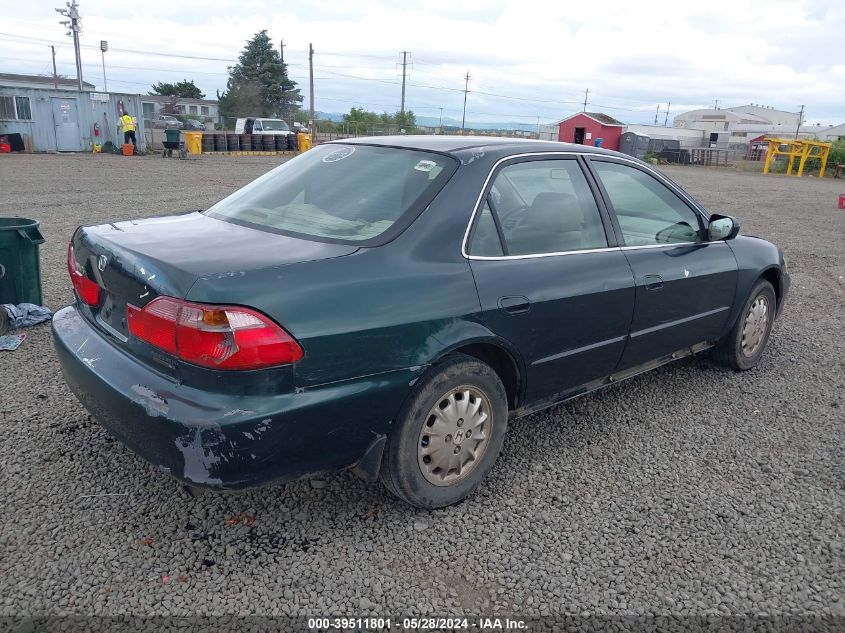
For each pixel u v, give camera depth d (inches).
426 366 112.4
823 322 265.3
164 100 3216.0
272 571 106.7
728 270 179.6
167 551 109.8
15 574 102.5
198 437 94.7
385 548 113.7
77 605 97.3
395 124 2474.2
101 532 113.4
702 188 972.6
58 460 134.0
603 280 142.9
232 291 95.7
